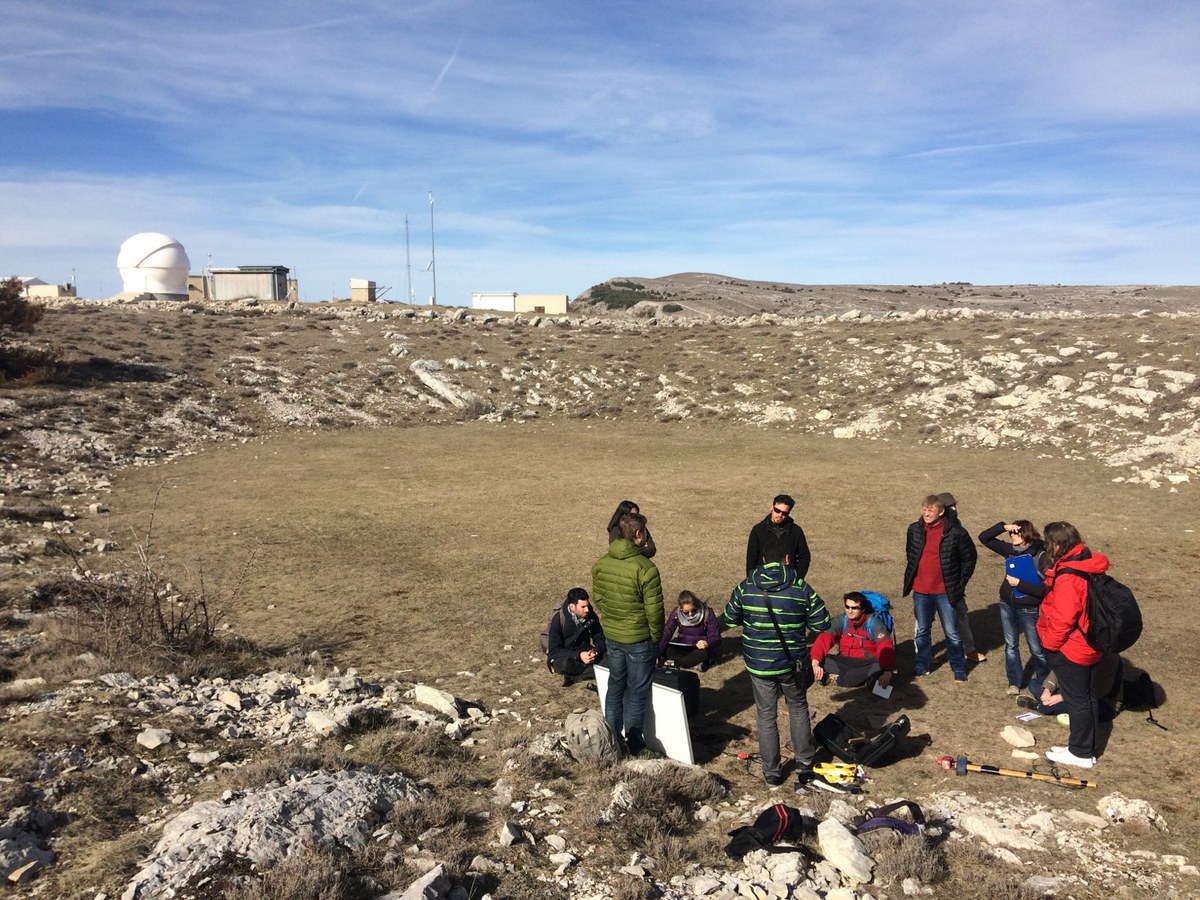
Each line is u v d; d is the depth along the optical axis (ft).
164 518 55.93
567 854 15.76
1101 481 65.87
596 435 99.45
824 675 25.62
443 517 57.21
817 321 149.48
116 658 26.40
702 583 40.73
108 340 120.37
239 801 15.96
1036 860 16.28
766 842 16.52
